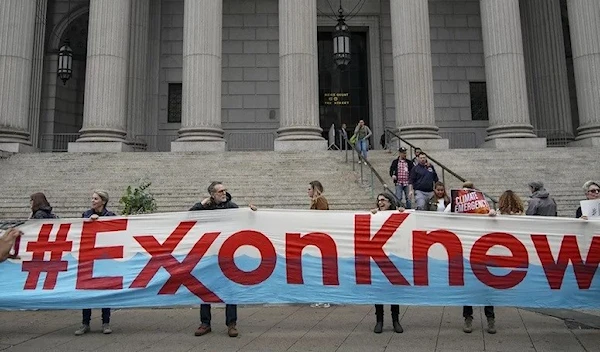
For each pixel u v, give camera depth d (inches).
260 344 239.3
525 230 263.3
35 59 984.3
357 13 1056.8
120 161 646.5
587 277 258.5
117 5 772.6
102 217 272.2
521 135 727.7
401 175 496.4
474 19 1074.1
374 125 1026.7
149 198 434.9
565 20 1089.4
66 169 621.0
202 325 262.1
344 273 264.1
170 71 1035.9
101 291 262.7
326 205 324.2
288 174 598.2
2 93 730.2
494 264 261.3
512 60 749.3
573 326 272.7
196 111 737.6
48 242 268.2
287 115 738.8
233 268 265.9
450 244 263.7
